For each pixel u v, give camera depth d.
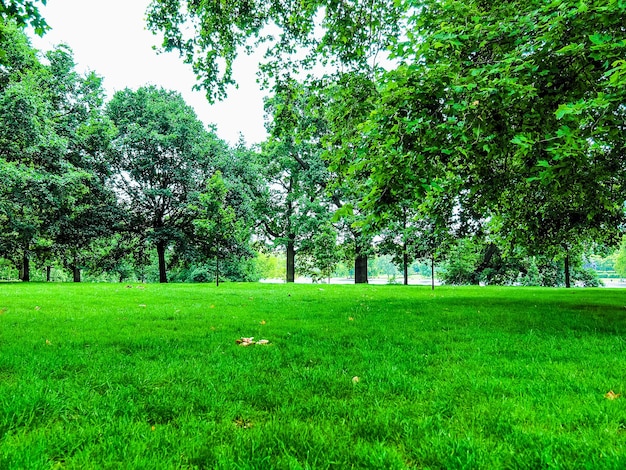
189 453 2.38
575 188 7.96
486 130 5.28
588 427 2.71
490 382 3.63
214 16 8.66
